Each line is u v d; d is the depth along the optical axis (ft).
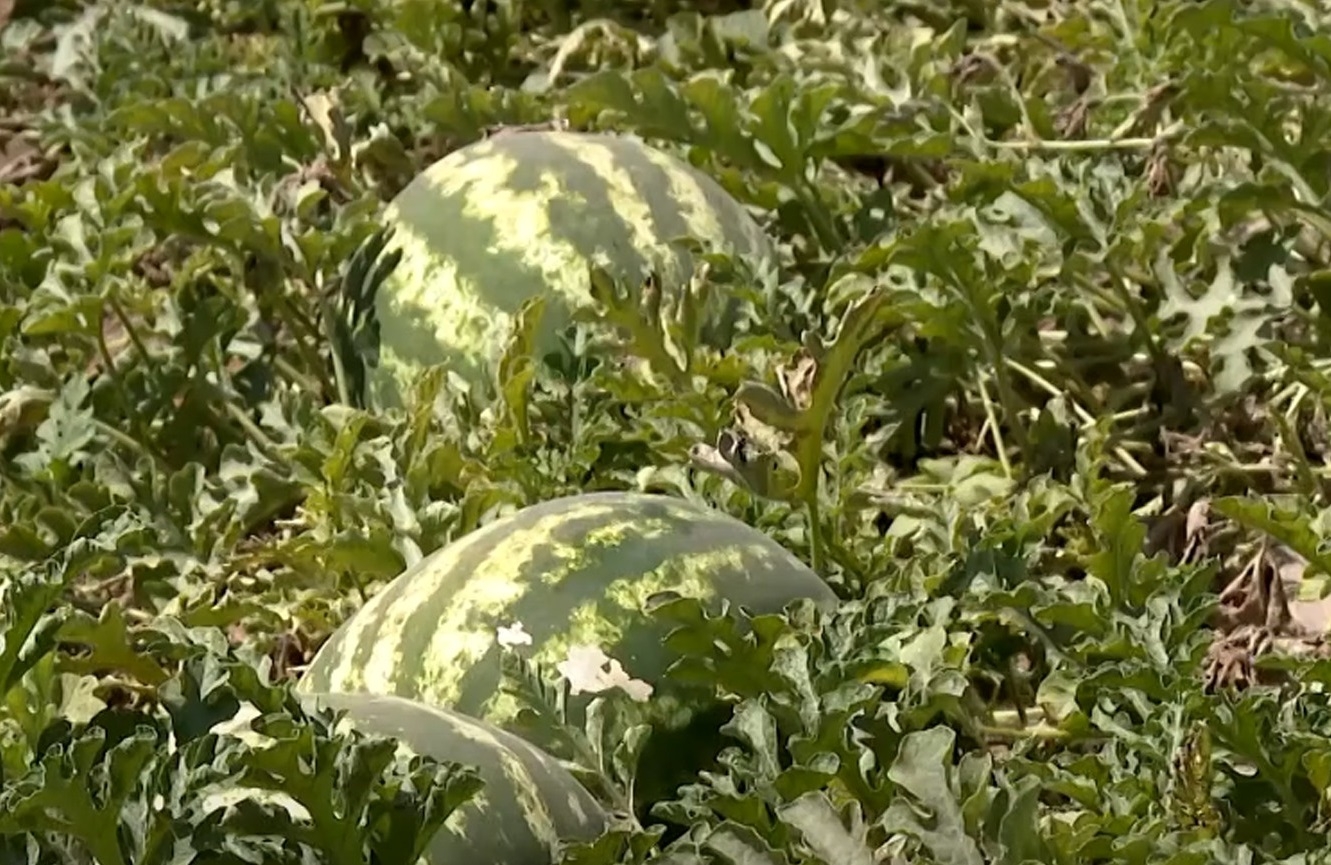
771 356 18.07
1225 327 18.89
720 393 17.51
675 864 11.28
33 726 12.58
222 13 27.86
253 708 11.95
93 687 14.79
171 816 10.78
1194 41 21.31
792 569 14.60
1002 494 17.93
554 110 22.97
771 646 13.23
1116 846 11.89
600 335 18.40
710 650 13.20
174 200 20.33
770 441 15.88
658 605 13.04
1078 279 19.58
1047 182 18.98
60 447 18.90
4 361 20.27
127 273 21.18
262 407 20.25
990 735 15.33
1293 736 13.12
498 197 19.19
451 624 14.08
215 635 13.60
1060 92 24.13
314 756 10.99
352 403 19.86
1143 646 13.99
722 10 27.09
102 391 20.11
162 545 18.26
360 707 12.80
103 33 27.58
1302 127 19.17
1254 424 19.49
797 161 20.77
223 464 19.29
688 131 20.83
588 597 14.01
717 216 19.52
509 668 13.51
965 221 18.60
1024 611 14.96
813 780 12.12
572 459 17.31
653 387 17.58
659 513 14.62
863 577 16.29
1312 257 20.31
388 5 25.63
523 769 12.50
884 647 13.61
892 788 12.35
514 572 14.21
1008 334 18.60
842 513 16.69
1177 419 19.31
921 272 18.40
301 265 20.21
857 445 16.90
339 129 22.84
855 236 21.31
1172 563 18.22
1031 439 18.57
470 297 18.93
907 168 23.26
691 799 12.55
